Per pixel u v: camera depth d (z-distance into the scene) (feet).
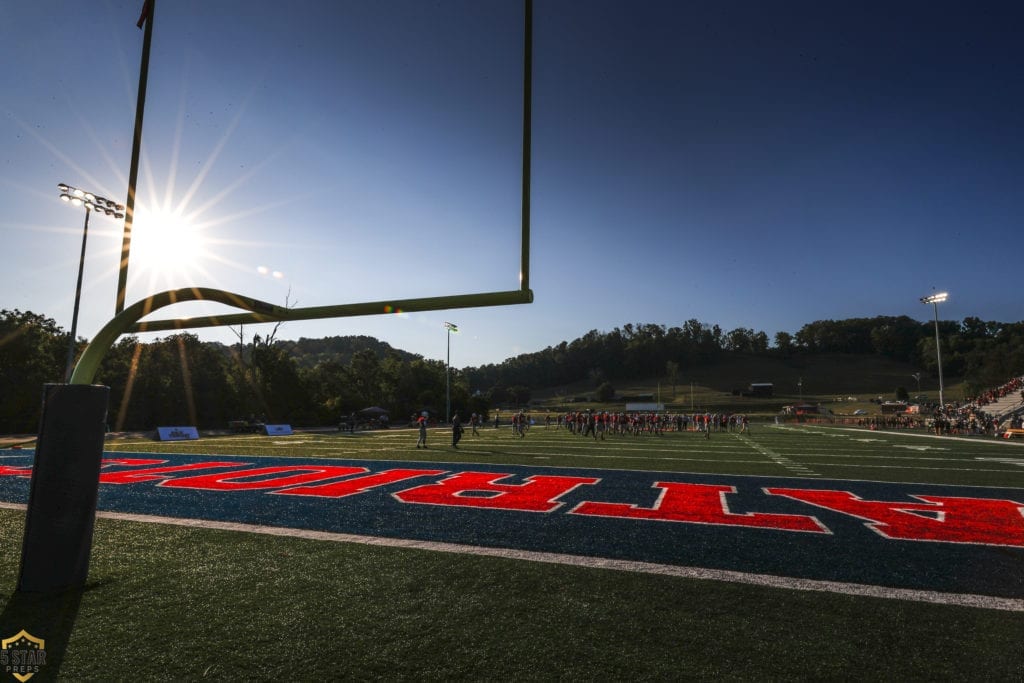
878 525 22.63
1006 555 17.99
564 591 14.29
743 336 585.22
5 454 57.11
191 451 60.23
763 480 36.81
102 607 13.00
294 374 145.48
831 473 40.88
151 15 18.34
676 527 22.08
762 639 11.40
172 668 10.09
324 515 24.18
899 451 63.10
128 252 17.90
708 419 92.17
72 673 9.87
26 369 105.40
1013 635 11.63
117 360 116.26
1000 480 37.06
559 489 32.37
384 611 12.88
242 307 17.66
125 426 110.32
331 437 90.53
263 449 63.10
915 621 12.35
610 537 20.29
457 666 10.19
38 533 14.01
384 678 9.75
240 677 9.77
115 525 21.95
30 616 12.42
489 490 31.89
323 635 11.54
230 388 130.11
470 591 14.28
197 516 23.91
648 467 44.70
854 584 14.94
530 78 16.57
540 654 10.69
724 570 16.19
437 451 60.59
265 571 15.90
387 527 21.86
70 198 66.33
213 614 12.64
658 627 12.00
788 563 16.96
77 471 14.29
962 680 9.74
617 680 9.68
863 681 9.71
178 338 127.75
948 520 23.68
